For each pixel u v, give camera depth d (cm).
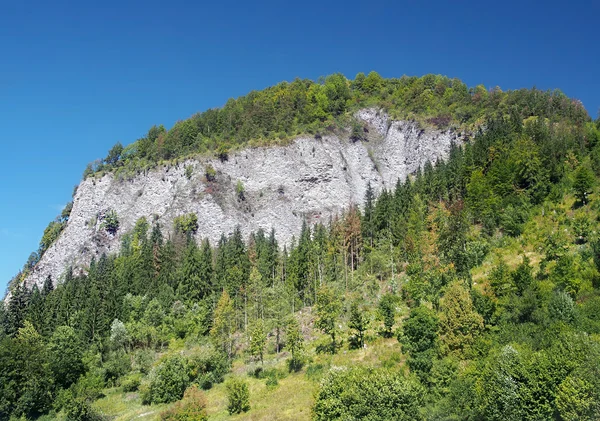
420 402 4359
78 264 14850
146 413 6531
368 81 19338
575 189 8338
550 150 9462
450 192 10256
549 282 6069
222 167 15625
